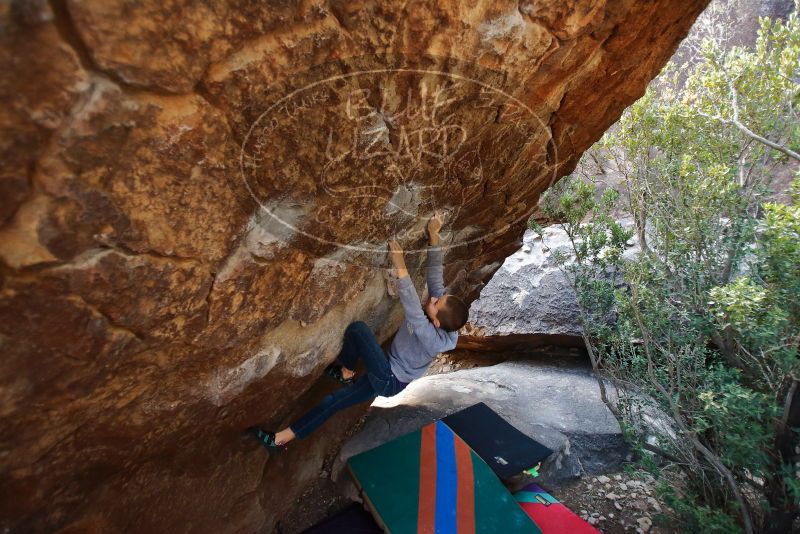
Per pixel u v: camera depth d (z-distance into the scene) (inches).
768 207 75.6
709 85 106.2
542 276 201.2
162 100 33.1
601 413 147.6
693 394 102.1
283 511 107.8
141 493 66.7
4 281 32.3
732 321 80.5
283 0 34.1
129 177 34.6
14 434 41.2
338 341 86.5
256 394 73.5
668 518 105.4
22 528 50.3
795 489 77.8
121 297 40.3
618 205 175.3
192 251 43.9
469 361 237.3
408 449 119.3
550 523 107.9
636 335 122.4
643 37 67.5
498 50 51.8
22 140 27.8
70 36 26.8
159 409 56.2
